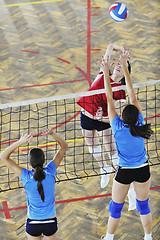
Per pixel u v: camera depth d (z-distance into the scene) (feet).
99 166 29.53
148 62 41.16
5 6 51.78
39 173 18.85
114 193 21.68
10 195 27.30
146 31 46.60
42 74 39.58
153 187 27.84
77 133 32.48
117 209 22.02
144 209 22.33
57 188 27.81
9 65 40.91
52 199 19.94
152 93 36.58
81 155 30.50
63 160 30.01
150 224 22.62
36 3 52.49
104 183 27.53
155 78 38.75
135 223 25.23
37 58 41.98
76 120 33.73
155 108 33.32
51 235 20.34
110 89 20.97
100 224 25.17
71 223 25.25
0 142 31.55
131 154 20.51
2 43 44.55
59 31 46.62
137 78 38.70
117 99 25.35
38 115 34.24
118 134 20.08
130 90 21.44
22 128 32.86
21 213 26.00
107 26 47.47
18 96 36.55
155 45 44.06
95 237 24.26
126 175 20.99
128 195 25.55
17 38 45.42
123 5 32.42
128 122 19.47
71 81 38.55
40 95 36.60
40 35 45.93
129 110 19.40
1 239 24.17
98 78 26.20
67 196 27.22
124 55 21.76
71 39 45.16
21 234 24.52
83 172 29.01
